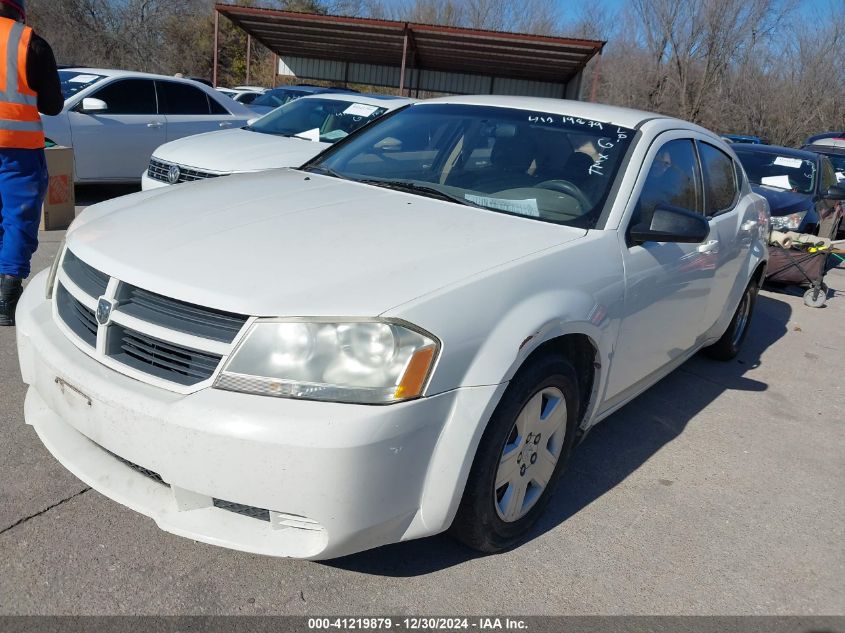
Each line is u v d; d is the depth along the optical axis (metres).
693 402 4.52
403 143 3.74
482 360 2.33
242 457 2.08
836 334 6.42
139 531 2.65
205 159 6.53
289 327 2.14
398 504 2.23
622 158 3.35
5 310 4.21
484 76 27.14
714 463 3.72
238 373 2.13
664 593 2.65
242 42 38.69
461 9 45.81
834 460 3.90
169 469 2.16
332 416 2.07
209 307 2.19
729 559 2.90
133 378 2.26
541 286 2.61
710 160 4.26
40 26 34.03
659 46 35.09
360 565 2.61
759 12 33.12
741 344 5.41
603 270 2.91
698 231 3.10
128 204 3.08
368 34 20.98
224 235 2.59
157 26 37.47
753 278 5.12
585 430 3.16
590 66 39.06
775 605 2.65
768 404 4.61
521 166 3.39
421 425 2.19
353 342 2.14
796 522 3.23
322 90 15.09
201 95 9.62
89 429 2.32
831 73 33.31
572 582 2.65
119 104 8.72
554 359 2.65
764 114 34.38
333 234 2.64
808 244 7.17
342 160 3.78
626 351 3.21
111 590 2.36
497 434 2.42
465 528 2.54
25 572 2.39
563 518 3.05
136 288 2.36
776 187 8.93
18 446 3.08
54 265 2.80
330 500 2.10
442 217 2.94
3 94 3.98
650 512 3.18
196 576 2.46
